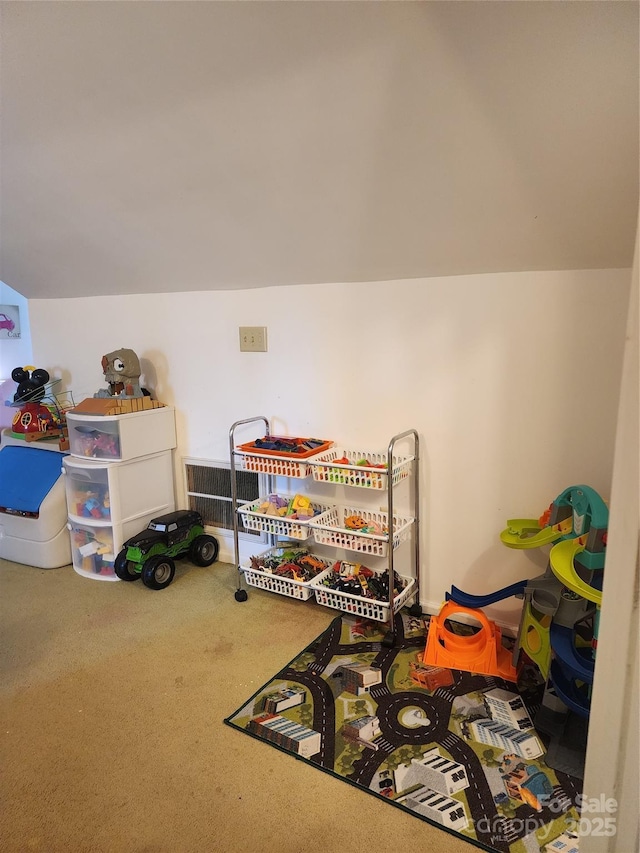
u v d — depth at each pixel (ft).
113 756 4.78
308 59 3.95
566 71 3.62
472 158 4.53
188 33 3.91
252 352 7.79
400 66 3.85
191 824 4.13
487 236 5.43
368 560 7.43
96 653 6.26
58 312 9.68
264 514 7.07
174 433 8.72
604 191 4.56
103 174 5.90
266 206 5.82
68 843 4.00
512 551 6.44
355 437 7.21
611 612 2.38
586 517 4.92
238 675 5.83
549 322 5.80
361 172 4.98
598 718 2.52
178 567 8.52
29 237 7.80
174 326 8.44
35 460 8.89
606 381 5.64
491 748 4.77
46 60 4.35
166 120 4.88
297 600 7.43
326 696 5.47
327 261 6.53
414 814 4.16
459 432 6.49
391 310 6.64
